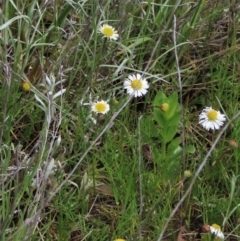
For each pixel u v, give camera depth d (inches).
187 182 28.2
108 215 27.9
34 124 30.5
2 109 29.6
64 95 31.0
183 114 32.6
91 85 31.4
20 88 30.4
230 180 29.3
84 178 27.8
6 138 28.4
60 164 26.9
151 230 27.1
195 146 31.5
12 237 23.3
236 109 32.4
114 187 27.8
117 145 29.9
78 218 27.2
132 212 26.9
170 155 29.0
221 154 29.5
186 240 27.5
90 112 29.6
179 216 27.8
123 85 31.3
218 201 28.4
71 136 30.0
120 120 31.1
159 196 27.6
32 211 24.5
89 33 33.0
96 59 32.0
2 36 31.6
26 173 25.0
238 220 27.7
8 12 32.1
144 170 28.6
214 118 28.7
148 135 29.8
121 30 33.4
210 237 26.1
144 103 32.5
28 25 31.5
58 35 33.0
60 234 26.0
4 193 25.1
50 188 25.8
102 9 33.5
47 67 31.5
